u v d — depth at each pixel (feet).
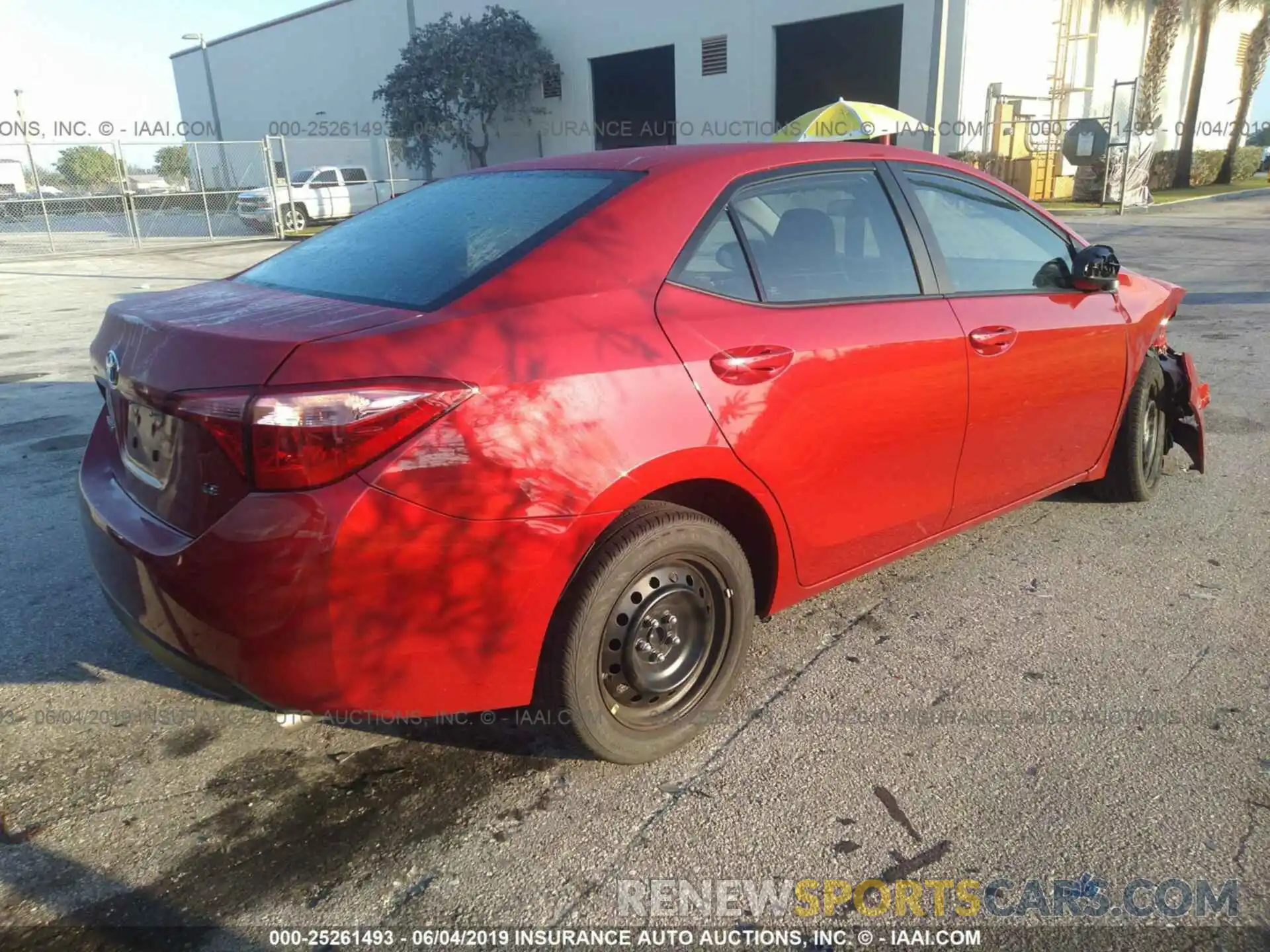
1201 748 9.16
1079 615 11.85
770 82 85.81
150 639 7.79
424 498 7.03
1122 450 14.79
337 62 125.80
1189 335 29.45
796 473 9.36
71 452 18.97
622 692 8.75
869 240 10.48
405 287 8.36
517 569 7.49
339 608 6.98
